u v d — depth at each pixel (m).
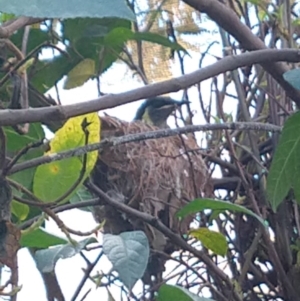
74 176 0.89
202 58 1.71
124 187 2.17
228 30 1.23
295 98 1.32
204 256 1.52
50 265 0.96
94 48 1.45
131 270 0.86
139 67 1.67
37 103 1.37
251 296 1.76
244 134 1.94
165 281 1.57
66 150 0.86
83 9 0.44
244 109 1.77
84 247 0.99
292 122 1.07
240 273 1.73
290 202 1.76
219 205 1.23
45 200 0.89
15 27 0.83
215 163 1.98
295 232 1.78
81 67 1.50
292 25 1.65
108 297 1.26
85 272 1.21
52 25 1.37
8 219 0.80
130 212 1.37
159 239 1.77
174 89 0.87
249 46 1.24
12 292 0.82
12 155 1.11
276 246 1.74
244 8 1.76
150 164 2.18
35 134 1.17
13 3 0.45
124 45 1.53
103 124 2.35
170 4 1.69
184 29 1.72
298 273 1.71
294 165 1.13
